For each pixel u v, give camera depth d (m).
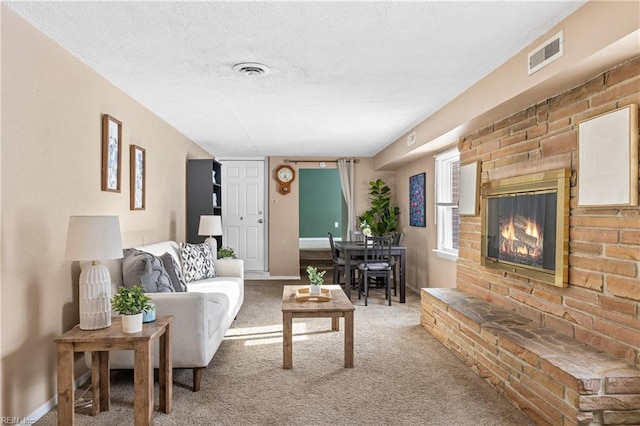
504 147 3.73
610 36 2.12
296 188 8.27
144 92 3.89
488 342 3.09
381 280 7.19
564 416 2.24
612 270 2.46
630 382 2.15
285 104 4.34
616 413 2.15
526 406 2.60
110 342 2.34
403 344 4.02
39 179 2.58
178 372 3.36
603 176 2.47
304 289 4.27
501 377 2.91
